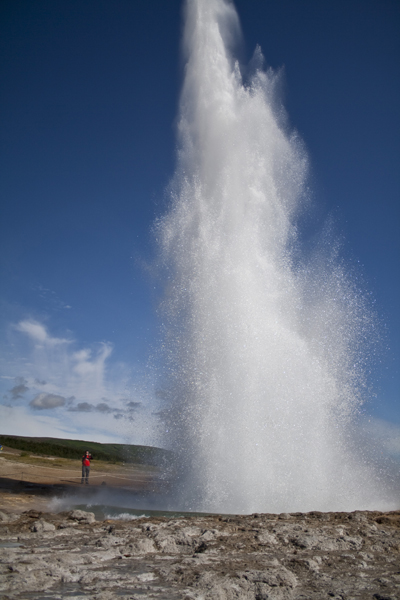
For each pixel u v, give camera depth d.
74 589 5.41
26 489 16.72
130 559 6.74
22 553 6.83
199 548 7.48
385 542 7.97
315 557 7.01
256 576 5.92
